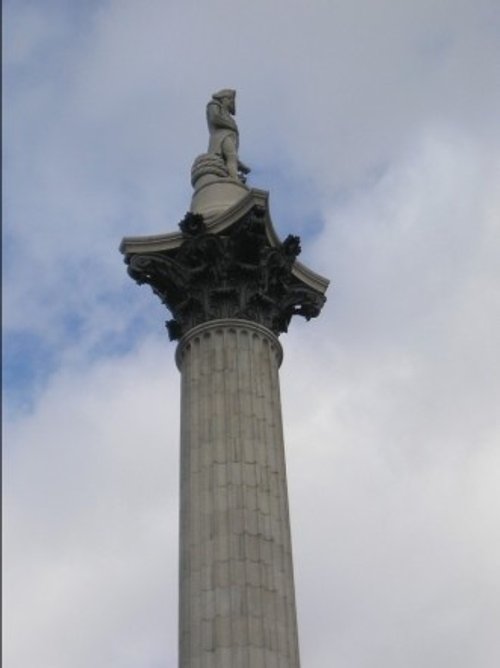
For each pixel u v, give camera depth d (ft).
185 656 66.13
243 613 65.72
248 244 83.51
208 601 66.80
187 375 80.12
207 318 81.82
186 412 78.07
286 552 70.69
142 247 85.35
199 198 92.43
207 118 102.32
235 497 71.26
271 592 67.56
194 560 69.46
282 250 86.28
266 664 64.03
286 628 66.64
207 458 73.82
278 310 85.61
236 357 79.25
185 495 73.72
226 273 83.30
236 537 69.31
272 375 80.53
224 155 97.71
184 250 84.43
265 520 70.90
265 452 74.69
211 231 84.23
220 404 76.48
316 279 90.68
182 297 84.79
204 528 70.38
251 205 83.20
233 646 64.34
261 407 77.25
